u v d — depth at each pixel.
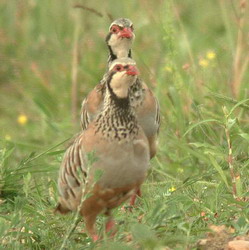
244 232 10.02
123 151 9.61
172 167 13.44
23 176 12.27
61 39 19.70
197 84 15.39
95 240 10.02
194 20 20.14
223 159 11.95
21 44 20.14
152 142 12.22
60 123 16.80
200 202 11.12
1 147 13.98
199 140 13.80
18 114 18.33
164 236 9.70
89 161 9.30
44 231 10.50
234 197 11.09
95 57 18.97
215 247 9.70
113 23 12.77
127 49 12.80
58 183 10.34
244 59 16.59
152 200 11.34
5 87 19.28
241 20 15.84
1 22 20.88
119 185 9.75
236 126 12.16
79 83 18.56
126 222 10.27
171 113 14.56
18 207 10.15
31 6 20.89
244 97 14.04
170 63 15.05
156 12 18.77
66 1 20.58
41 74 19.08
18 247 9.77
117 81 9.57
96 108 11.90
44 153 12.95
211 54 16.84
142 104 11.81
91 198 9.84
